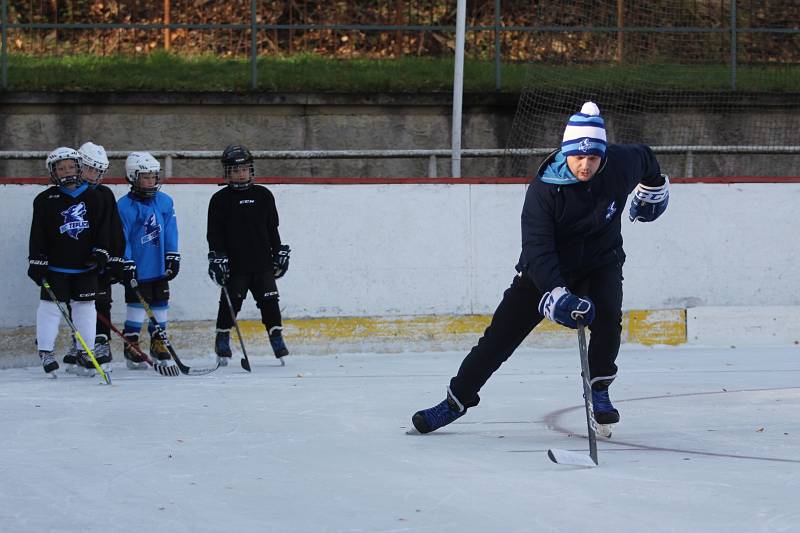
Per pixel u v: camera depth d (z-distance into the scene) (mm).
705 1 23609
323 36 24500
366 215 15320
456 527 5750
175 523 5883
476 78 22594
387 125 21250
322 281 15242
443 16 24938
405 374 12891
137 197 13719
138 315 13828
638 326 15844
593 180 7949
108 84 21328
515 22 25031
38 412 9797
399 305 15430
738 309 16000
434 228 15484
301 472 7176
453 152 17281
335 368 13578
